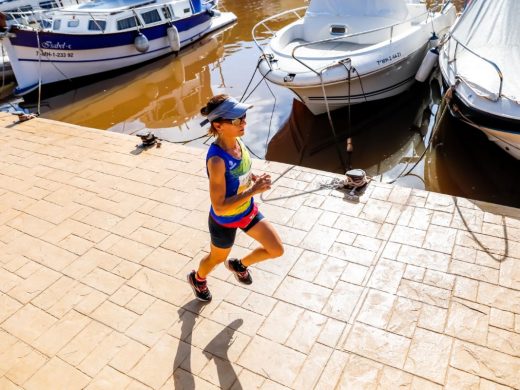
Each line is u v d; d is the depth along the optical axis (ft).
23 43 37.17
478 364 9.67
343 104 26.12
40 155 21.56
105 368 10.51
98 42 39.96
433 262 12.44
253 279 12.50
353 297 11.64
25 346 11.30
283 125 28.02
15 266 14.15
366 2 27.89
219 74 38.93
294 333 10.81
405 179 21.95
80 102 37.19
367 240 13.50
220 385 9.81
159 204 16.46
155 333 11.25
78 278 13.37
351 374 9.75
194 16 47.26
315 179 16.79
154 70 42.45
